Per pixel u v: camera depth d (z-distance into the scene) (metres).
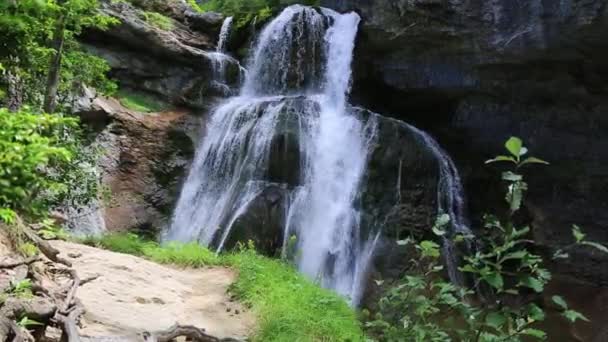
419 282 4.38
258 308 7.34
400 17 14.33
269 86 16.89
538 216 13.83
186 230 13.91
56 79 8.62
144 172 13.77
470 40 13.41
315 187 13.66
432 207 14.02
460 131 15.30
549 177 14.05
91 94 13.05
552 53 12.48
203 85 15.68
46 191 9.69
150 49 15.00
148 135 14.03
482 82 14.20
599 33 11.48
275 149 13.69
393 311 4.68
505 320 3.60
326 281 13.06
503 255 3.88
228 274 8.80
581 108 13.46
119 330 5.77
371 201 13.59
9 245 5.88
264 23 17.25
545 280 3.57
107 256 8.37
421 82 15.12
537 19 12.15
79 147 10.65
